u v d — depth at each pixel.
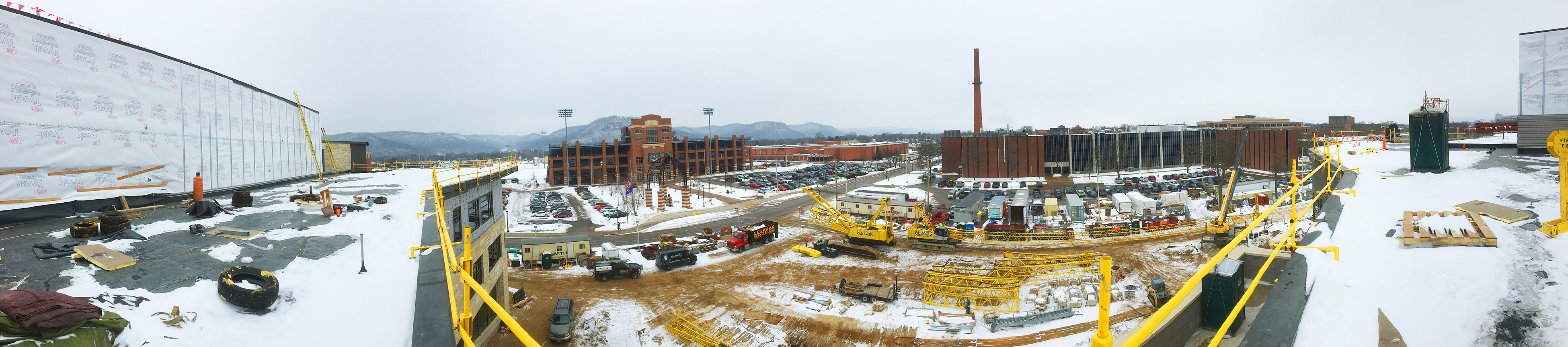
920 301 36.12
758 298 37.59
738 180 126.94
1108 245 49.66
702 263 47.81
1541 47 45.00
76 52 27.77
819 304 35.81
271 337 14.92
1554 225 22.94
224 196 38.31
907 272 43.34
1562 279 18.86
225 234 23.83
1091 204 75.31
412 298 18.39
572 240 47.59
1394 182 39.94
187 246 21.47
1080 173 119.38
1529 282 19.08
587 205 90.56
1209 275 25.39
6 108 24.45
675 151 139.38
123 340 12.84
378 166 89.81
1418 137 43.16
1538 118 45.59
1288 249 26.94
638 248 53.59
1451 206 30.06
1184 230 53.97
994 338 29.73
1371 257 23.81
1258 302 26.53
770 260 48.53
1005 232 54.88
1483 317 17.66
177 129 34.91
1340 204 34.69
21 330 11.07
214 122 39.03
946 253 49.53
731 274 43.78
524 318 33.78
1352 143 97.50
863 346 29.67
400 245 23.83
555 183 126.12
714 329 32.38
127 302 14.99
